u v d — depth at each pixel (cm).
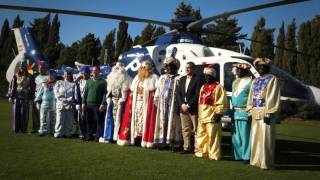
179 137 838
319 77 3297
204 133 774
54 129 1086
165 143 855
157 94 864
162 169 638
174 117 835
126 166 652
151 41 1182
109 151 803
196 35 1122
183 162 709
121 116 927
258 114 689
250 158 710
